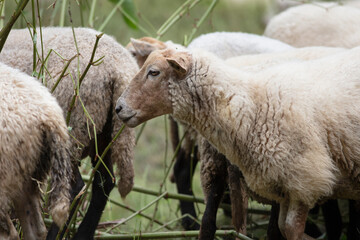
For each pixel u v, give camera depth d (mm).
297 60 19156
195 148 21844
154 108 15625
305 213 15484
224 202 21125
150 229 21344
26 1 15305
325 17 26859
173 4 44812
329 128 15156
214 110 15352
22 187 13734
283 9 39219
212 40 23250
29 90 13570
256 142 15227
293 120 14992
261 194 15953
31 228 14062
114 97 16516
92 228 17031
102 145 17391
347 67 15734
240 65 19203
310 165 14922
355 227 17797
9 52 16641
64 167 13617
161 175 28609
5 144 13141
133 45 22078
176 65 15172
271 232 17344
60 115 13711
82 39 16719
